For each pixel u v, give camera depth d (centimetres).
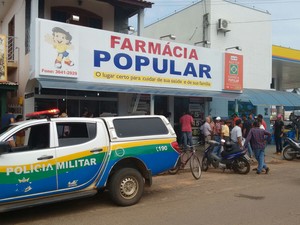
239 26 2125
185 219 640
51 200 661
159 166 805
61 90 1397
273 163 1468
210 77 1627
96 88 1244
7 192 616
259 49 2231
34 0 1269
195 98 1852
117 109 1535
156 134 816
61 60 1198
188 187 952
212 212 686
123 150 756
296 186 956
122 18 1677
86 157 706
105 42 1302
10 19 1698
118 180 744
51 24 1183
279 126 1727
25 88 1319
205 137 1472
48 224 632
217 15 2030
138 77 1384
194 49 1568
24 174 633
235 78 1716
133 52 1372
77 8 1570
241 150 1172
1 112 1318
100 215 682
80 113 1446
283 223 607
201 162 1281
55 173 666
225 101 1970
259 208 713
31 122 679
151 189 927
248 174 1173
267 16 2275
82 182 701
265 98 1878
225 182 1023
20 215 692
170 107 1752
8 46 1521
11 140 654
